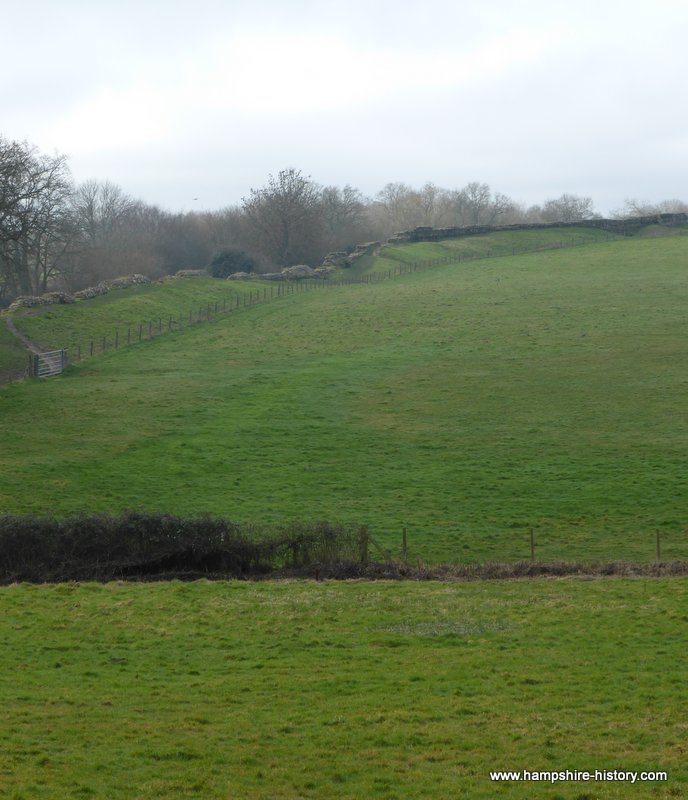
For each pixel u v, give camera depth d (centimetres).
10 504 4075
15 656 2173
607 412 5575
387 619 2497
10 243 9338
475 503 4188
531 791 1445
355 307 9256
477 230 14488
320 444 5128
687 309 8244
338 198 17212
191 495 4303
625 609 2559
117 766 1542
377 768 1540
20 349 7256
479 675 2022
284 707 1831
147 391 6216
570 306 8669
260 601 2689
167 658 2172
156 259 14225
